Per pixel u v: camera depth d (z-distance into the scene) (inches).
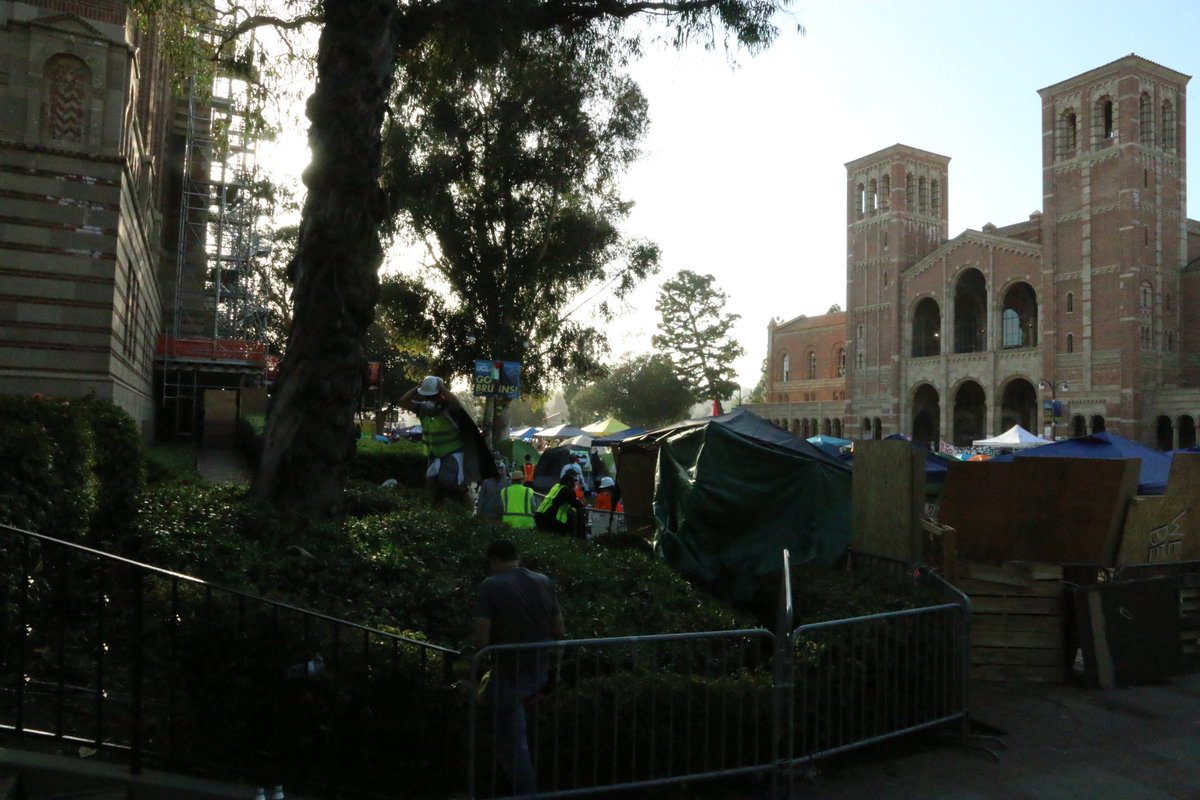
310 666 189.6
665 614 309.3
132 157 649.0
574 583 319.6
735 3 409.4
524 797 189.6
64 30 559.5
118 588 254.8
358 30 343.9
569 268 1141.1
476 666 184.9
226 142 520.1
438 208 1050.7
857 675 244.5
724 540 394.0
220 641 188.2
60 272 559.8
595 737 200.8
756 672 238.4
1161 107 2180.1
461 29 407.5
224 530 290.2
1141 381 2071.9
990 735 271.3
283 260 1353.3
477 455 421.4
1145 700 308.8
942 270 2541.8
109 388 573.6
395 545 318.0
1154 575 364.5
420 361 1396.4
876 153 2765.7
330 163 341.7
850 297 2861.7
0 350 542.0
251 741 188.4
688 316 3029.0
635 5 428.5
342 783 189.6
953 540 338.0
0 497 214.4
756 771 216.8
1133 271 2073.1
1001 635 336.2
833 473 400.2
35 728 180.1
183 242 1341.0
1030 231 2672.2
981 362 2393.0
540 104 1030.4
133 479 328.8
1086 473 351.6
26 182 549.6
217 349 1289.4
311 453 340.5
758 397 4407.0
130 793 168.9
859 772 239.5
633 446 580.7
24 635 171.6
